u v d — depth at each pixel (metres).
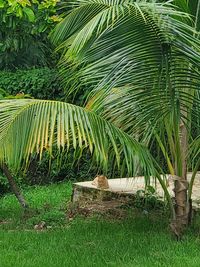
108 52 5.91
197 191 8.72
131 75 5.99
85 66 6.20
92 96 6.41
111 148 6.30
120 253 6.35
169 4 5.86
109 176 10.52
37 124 5.57
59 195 10.48
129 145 5.93
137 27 5.77
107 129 5.84
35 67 14.01
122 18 5.68
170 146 6.83
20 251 6.65
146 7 5.61
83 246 6.71
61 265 6.00
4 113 5.68
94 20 5.49
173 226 6.86
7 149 5.47
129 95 6.20
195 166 6.85
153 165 6.26
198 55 5.86
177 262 5.98
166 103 6.20
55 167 12.26
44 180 12.41
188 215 6.99
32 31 9.92
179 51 5.90
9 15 9.22
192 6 6.54
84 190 9.14
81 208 8.65
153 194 8.16
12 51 13.55
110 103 6.24
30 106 5.70
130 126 6.36
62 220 8.20
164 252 6.33
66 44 5.97
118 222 7.83
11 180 8.76
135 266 5.89
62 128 5.51
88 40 5.80
